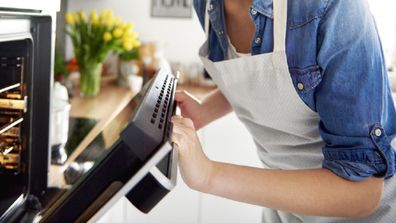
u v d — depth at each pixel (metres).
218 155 1.91
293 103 0.74
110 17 2.03
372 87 0.62
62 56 2.19
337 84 0.63
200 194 1.93
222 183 0.58
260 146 1.00
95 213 0.43
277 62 0.70
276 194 0.60
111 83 2.38
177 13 2.45
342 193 0.60
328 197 0.60
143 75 2.35
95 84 2.01
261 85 0.75
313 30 0.64
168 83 0.80
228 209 1.94
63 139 1.04
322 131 0.68
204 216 1.95
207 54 0.86
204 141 1.90
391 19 2.14
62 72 2.10
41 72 0.77
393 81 1.59
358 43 0.62
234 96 0.87
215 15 0.79
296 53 0.67
